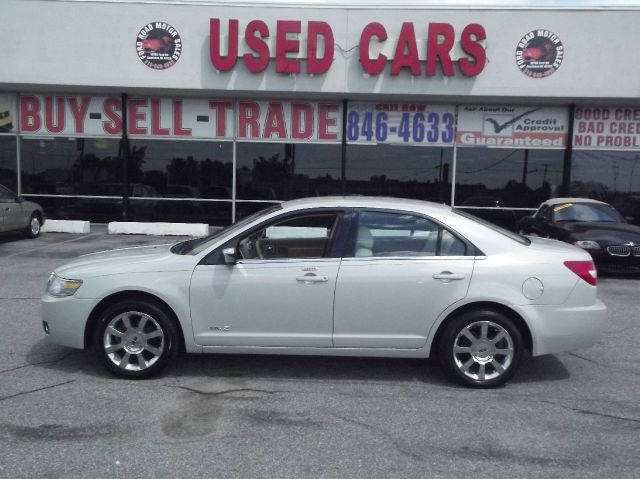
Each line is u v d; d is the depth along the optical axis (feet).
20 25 49.49
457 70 49.19
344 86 49.42
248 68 49.11
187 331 16.56
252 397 15.65
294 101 54.08
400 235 16.79
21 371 17.31
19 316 23.61
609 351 20.33
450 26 47.83
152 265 16.70
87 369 17.57
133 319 16.75
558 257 16.58
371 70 48.60
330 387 16.49
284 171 54.95
